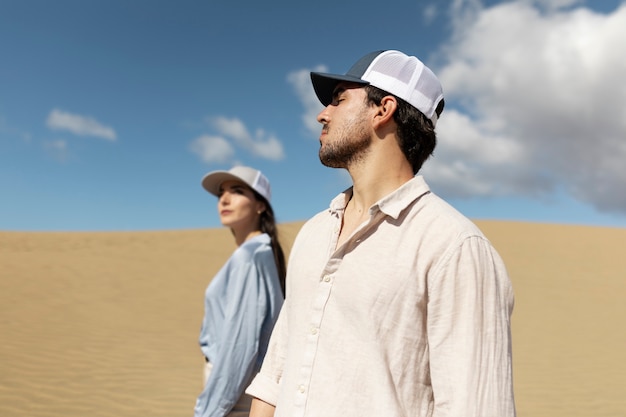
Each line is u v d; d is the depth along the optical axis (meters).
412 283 1.41
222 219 3.46
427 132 1.66
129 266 19.78
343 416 1.39
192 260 22.36
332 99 1.77
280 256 3.30
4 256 19.44
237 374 2.76
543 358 10.10
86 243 24.86
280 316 1.89
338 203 1.72
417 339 1.41
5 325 10.77
